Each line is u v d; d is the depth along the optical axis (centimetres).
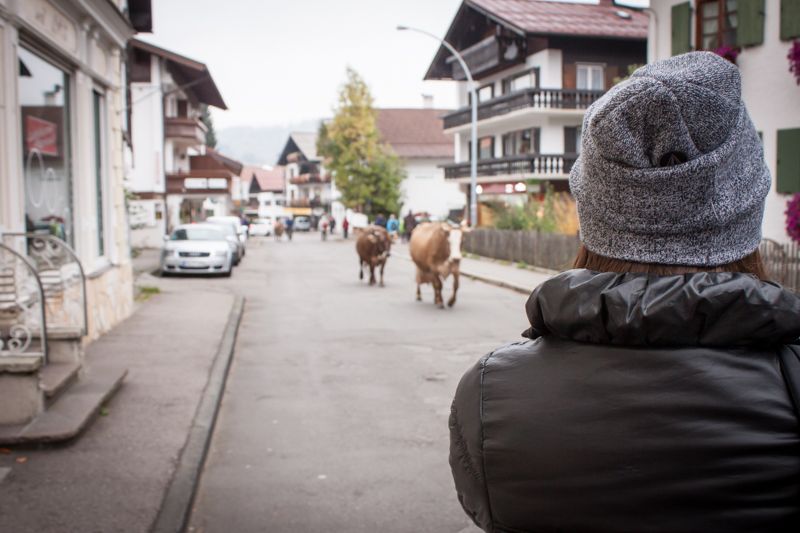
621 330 112
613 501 111
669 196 110
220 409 740
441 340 1148
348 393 807
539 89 3347
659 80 110
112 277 1177
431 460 582
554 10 3819
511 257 2572
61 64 964
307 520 470
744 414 105
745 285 108
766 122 1731
